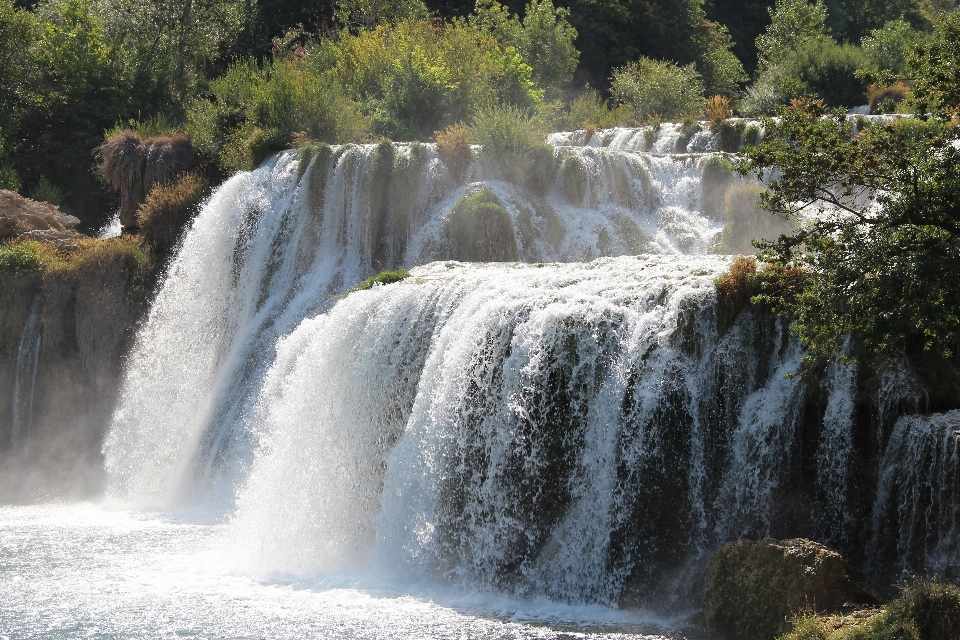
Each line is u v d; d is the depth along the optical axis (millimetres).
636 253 26781
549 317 16922
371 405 19969
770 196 14773
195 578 17203
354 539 19453
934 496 13625
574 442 16438
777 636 12906
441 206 27703
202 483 25781
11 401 28812
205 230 29328
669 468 15695
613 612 15094
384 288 20891
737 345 15922
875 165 14156
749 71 72500
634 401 16000
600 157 28109
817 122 15000
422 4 55000
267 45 55000
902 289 12758
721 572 13766
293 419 21188
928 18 77812
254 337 27156
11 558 18625
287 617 14828
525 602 15758
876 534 14273
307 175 28562
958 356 14906
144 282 29797
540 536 16500
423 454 18031
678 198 27703
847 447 14648
